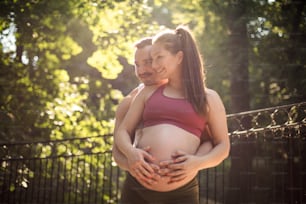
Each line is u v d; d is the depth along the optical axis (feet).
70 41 29.19
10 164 19.54
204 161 7.48
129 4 28.78
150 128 7.79
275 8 31.48
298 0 30.37
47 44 28.81
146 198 7.72
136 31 28.68
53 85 28.35
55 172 23.48
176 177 7.34
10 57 27.73
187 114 7.68
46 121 26.04
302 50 28.45
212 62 34.01
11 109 25.95
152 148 7.58
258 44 32.48
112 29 28.58
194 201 7.81
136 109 8.14
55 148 23.02
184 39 7.97
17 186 20.06
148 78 8.20
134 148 7.59
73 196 23.27
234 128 18.20
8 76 26.84
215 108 7.87
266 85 32.81
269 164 17.04
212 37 34.73
